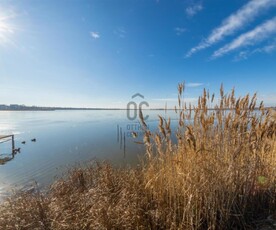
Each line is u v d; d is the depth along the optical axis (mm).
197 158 3340
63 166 13977
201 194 3082
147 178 3939
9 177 12352
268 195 3379
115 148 21297
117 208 3432
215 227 2947
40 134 39656
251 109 3500
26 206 4000
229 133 3465
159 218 3207
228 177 3172
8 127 56406
